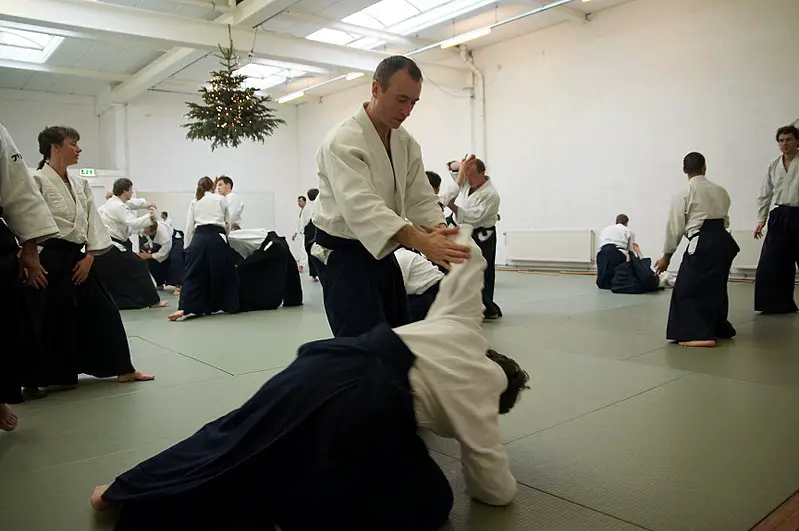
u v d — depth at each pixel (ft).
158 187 46.06
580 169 33.45
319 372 5.26
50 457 7.64
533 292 25.09
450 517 5.82
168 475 5.53
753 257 27.07
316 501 4.97
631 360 12.42
